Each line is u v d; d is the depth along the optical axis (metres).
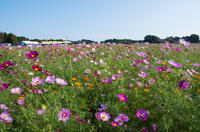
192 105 1.86
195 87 2.53
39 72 2.76
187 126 1.56
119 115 1.52
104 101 1.97
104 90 2.27
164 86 2.39
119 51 6.88
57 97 1.83
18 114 1.52
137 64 3.67
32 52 1.81
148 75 3.08
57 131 1.31
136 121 1.64
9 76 2.36
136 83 2.57
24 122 1.40
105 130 1.51
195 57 6.22
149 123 1.60
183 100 1.86
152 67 3.59
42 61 4.09
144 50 8.18
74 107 1.82
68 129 1.40
